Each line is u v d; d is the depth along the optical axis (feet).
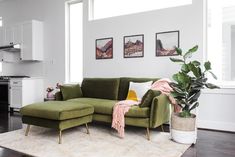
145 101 9.35
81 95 13.28
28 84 16.43
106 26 14.23
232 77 11.37
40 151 7.87
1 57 18.76
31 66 18.35
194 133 8.82
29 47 16.92
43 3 17.30
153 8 13.11
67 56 16.35
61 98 12.32
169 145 8.62
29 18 18.29
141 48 12.98
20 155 7.54
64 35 16.21
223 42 11.50
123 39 13.60
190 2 11.99
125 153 7.73
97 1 15.08
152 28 12.60
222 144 8.80
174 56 11.96
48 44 17.11
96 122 12.71
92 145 8.58
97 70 14.67
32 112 9.32
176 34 11.90
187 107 9.23
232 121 10.76
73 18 16.25
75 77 16.30
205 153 7.80
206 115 11.37
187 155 7.62
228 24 11.39
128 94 11.44
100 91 12.80
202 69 11.25
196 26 11.39
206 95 11.33
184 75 8.86
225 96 10.90
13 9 19.39
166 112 10.09
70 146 8.43
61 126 8.75
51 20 16.87
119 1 14.29
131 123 9.59
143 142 9.00
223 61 11.51
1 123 12.40
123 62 13.64
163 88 10.24
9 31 18.29
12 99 16.66
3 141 9.00
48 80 17.20
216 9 11.60
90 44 14.94
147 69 12.82
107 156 7.43
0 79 17.38
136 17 13.12
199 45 11.33
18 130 10.74
